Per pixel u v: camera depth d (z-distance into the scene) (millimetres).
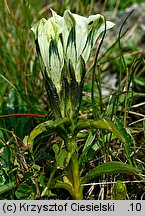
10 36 367
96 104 295
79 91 203
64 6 373
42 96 333
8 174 236
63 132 206
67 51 194
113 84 353
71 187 217
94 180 246
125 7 455
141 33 401
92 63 349
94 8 391
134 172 203
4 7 364
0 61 344
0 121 293
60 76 198
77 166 214
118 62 358
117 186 224
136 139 277
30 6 364
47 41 192
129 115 306
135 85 336
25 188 225
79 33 193
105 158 247
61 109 203
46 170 251
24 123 286
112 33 398
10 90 327
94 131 254
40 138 248
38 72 337
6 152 246
